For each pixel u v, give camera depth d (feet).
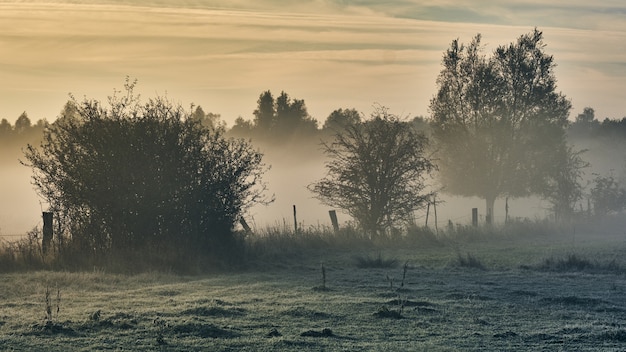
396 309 55.16
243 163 89.86
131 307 53.78
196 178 85.66
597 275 79.92
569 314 55.88
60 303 55.42
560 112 182.19
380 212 118.93
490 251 105.81
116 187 81.97
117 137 83.10
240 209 89.25
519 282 73.51
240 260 85.30
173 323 46.42
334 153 122.52
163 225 84.28
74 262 77.00
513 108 183.01
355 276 76.43
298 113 447.83
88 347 40.37
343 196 119.65
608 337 47.34
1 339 41.83
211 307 52.47
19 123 470.80
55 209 82.53
